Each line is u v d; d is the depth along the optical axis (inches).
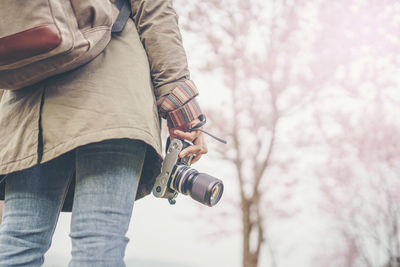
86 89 27.9
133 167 28.5
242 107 350.3
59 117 27.4
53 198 31.6
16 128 29.0
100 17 28.2
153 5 33.7
